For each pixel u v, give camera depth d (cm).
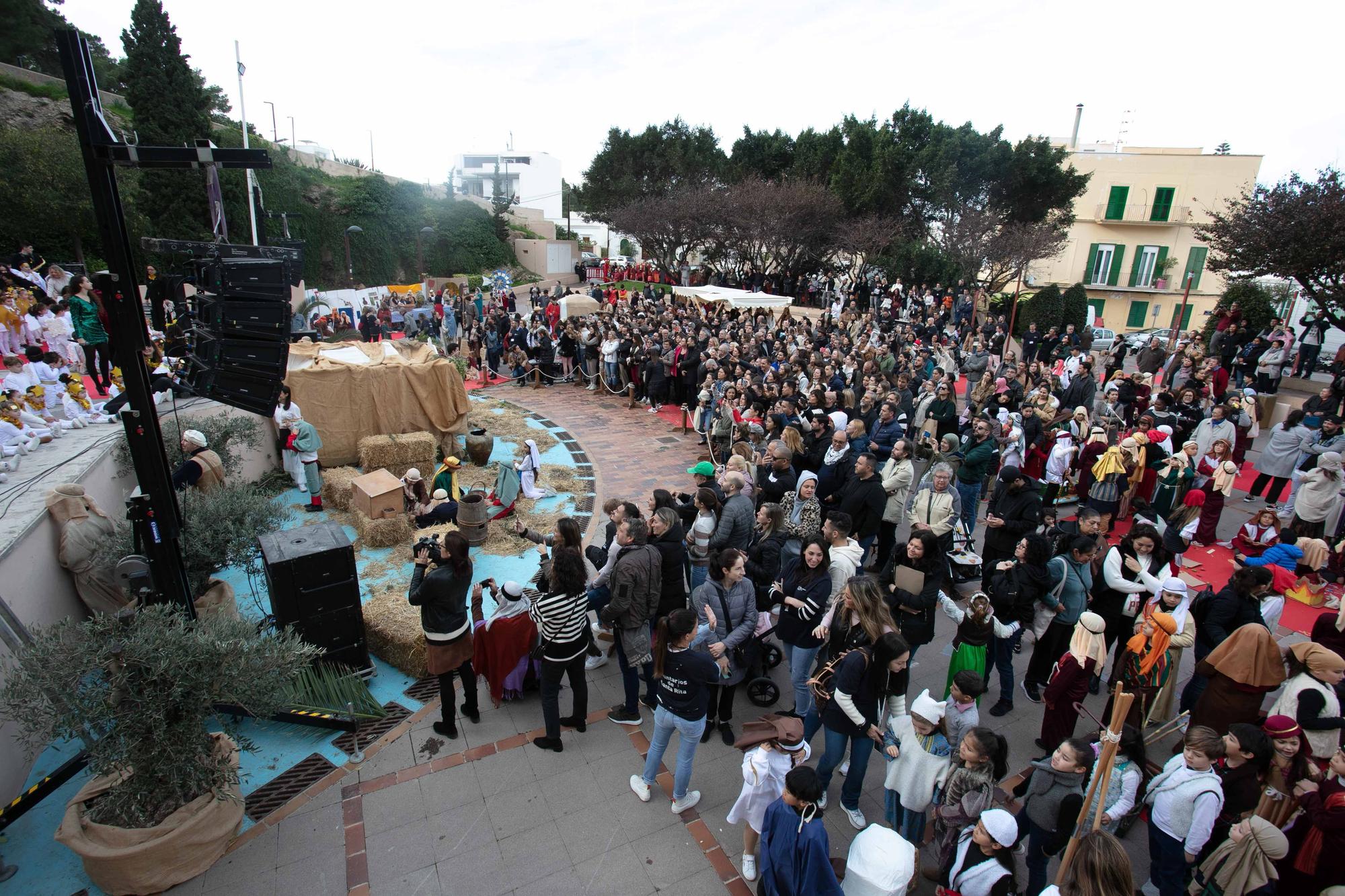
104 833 436
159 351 962
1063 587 596
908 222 3322
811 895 365
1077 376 1338
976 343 1942
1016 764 552
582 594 550
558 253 5712
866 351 1647
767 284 3459
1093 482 948
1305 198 1616
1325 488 843
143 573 521
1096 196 3384
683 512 763
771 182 3362
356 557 901
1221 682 499
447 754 570
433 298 3300
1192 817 392
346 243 3544
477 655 629
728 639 559
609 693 654
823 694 480
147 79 2550
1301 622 756
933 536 554
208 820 460
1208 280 3316
